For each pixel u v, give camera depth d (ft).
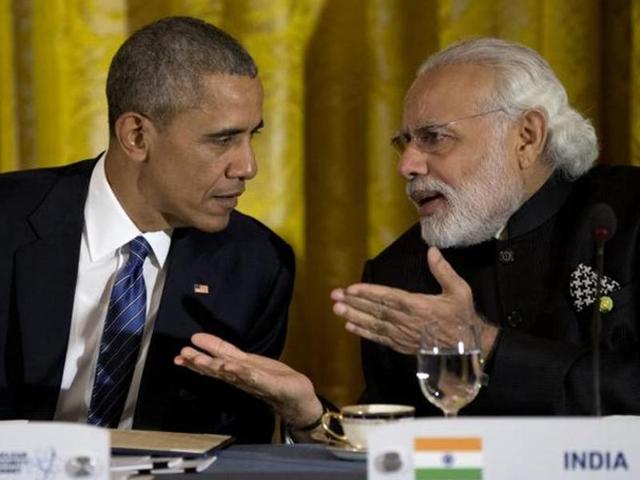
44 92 19.40
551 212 15.42
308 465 11.14
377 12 19.71
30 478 9.30
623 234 14.97
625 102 19.70
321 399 13.91
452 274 12.98
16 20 19.39
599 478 9.00
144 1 19.74
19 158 19.65
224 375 12.73
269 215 19.74
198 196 14.55
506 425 9.01
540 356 13.84
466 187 14.93
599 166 16.12
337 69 19.85
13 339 14.75
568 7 19.33
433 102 15.02
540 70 15.35
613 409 13.89
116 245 14.94
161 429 14.57
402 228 19.97
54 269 14.79
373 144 19.85
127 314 14.62
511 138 15.12
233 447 12.04
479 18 19.52
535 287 15.25
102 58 19.67
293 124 19.72
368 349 15.93
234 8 19.60
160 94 14.29
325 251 20.17
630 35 19.54
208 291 15.17
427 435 9.00
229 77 14.30
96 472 9.29
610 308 14.70
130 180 14.78
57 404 14.73
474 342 11.00
